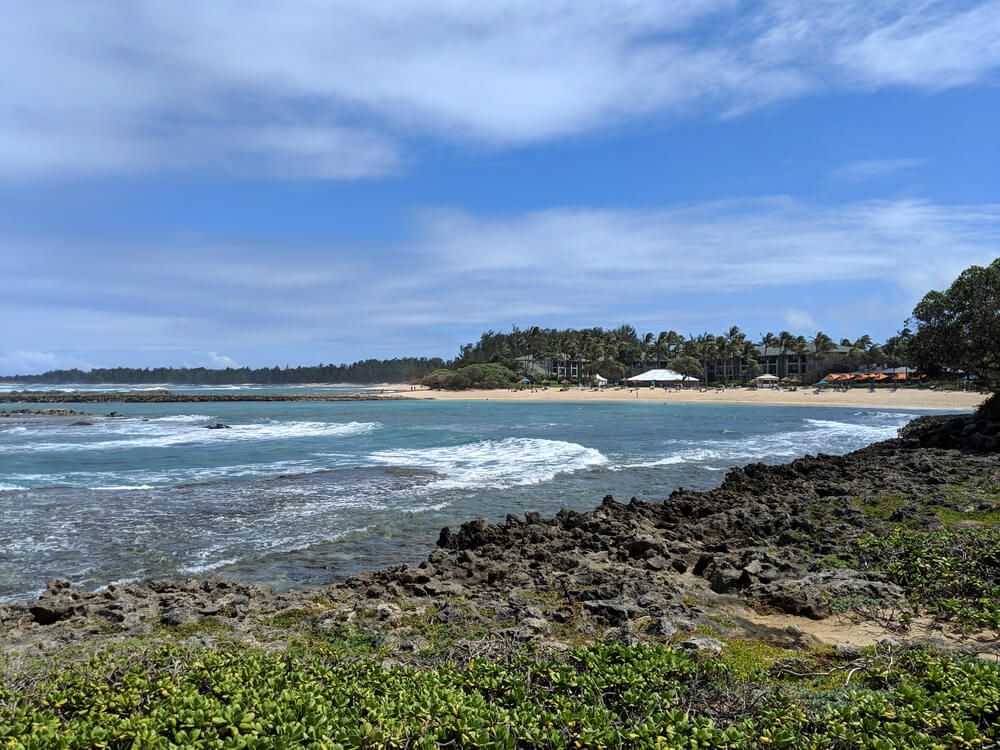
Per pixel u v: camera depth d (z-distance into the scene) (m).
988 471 19.36
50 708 5.43
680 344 151.88
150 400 118.75
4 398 116.31
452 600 9.36
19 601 10.50
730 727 4.95
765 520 14.22
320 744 4.55
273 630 8.09
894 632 7.66
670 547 12.39
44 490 20.09
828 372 125.88
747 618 8.29
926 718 5.04
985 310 29.55
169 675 6.09
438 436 39.34
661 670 6.06
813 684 6.12
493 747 4.76
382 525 15.75
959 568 9.66
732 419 57.94
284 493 19.64
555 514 17.20
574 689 5.92
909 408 73.88
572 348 141.12
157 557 13.02
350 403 109.69
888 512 14.81
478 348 185.62
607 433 41.97
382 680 5.95
